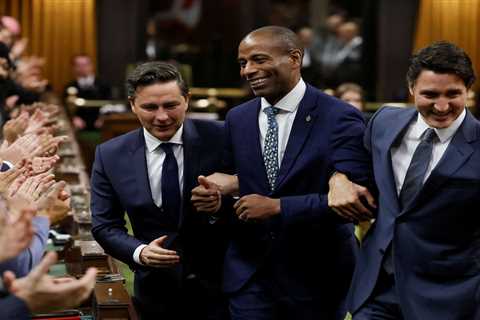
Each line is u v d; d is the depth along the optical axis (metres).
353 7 18.09
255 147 4.70
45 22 17.92
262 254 4.71
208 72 17.97
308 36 16.47
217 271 4.97
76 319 4.50
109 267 5.17
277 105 4.66
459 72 3.98
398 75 17.94
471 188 4.10
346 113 4.64
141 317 4.95
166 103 4.69
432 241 4.16
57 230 6.32
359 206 4.30
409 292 4.17
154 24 17.97
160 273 4.89
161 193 4.84
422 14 17.94
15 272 3.50
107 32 17.83
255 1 17.89
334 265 4.75
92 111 15.34
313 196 4.58
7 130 6.18
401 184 4.24
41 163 4.64
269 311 4.71
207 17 17.95
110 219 4.89
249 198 4.55
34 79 10.06
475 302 4.13
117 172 4.86
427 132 4.18
